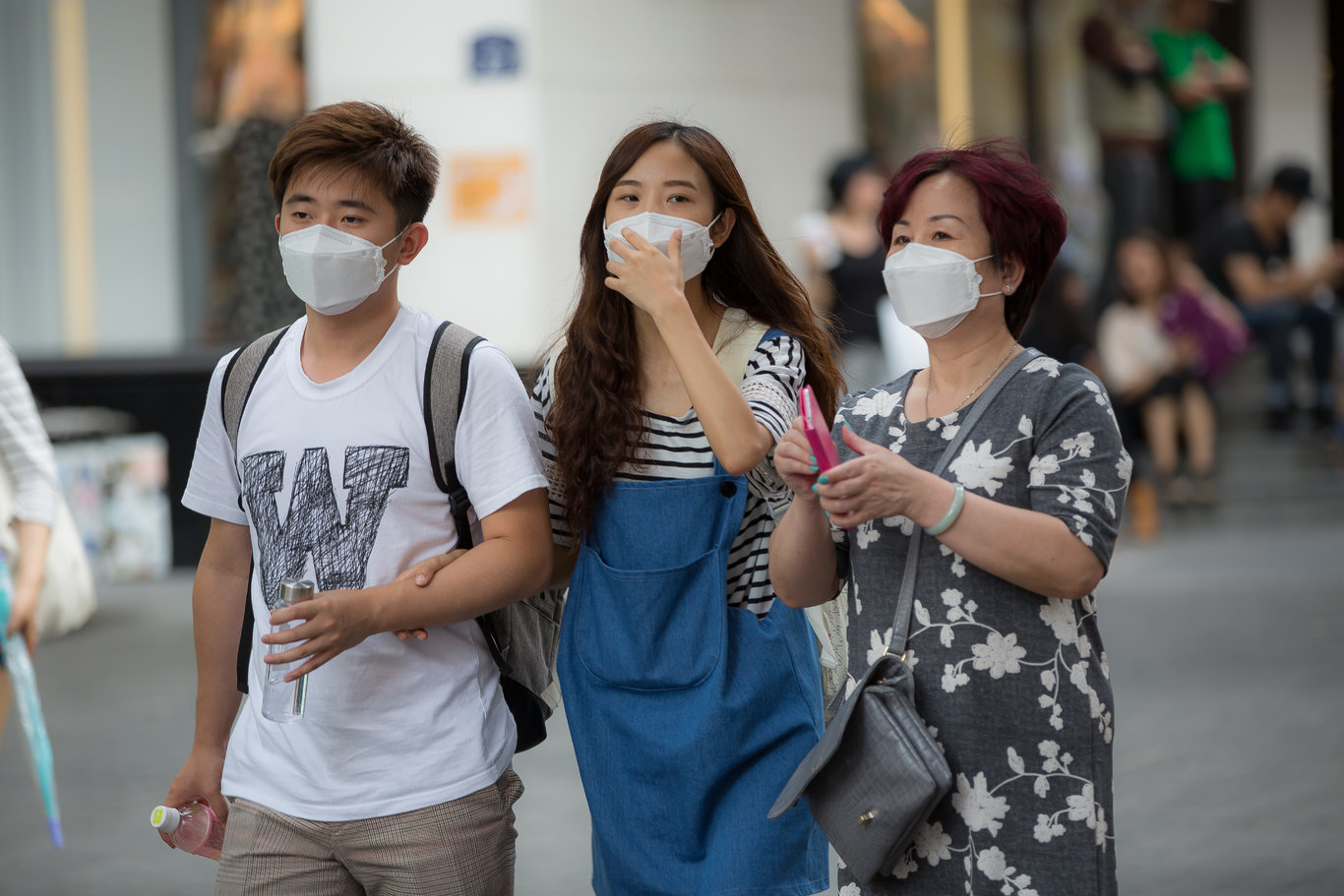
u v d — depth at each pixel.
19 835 9.93
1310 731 11.51
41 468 6.74
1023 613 4.69
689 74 19.69
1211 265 24.03
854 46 21.14
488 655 5.32
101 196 22.19
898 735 4.63
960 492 4.55
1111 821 4.75
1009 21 23.53
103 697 13.57
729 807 5.39
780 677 5.41
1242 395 24.80
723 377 5.19
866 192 16.05
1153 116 24.28
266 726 5.13
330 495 5.04
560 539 5.67
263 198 20.02
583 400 5.52
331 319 5.14
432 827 4.97
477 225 19.03
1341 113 29.66
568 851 9.48
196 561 18.92
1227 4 29.12
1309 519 22.03
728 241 5.75
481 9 18.91
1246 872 8.66
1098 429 4.68
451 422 5.06
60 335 22.53
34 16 22.22
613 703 5.44
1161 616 15.99
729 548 5.49
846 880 5.00
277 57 19.91
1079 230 24.27
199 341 21.36
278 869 5.03
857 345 15.76
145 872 9.23
